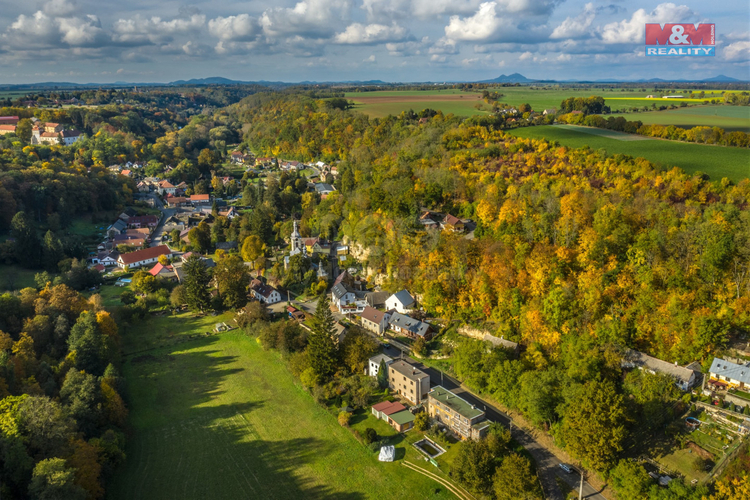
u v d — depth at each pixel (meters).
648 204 115.69
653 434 83.69
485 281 117.56
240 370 118.56
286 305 152.62
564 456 84.88
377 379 108.88
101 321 120.38
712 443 80.19
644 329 96.88
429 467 84.38
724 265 97.25
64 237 193.50
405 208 159.88
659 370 91.44
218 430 96.06
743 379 86.06
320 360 109.25
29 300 124.19
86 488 73.31
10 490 68.69
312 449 90.19
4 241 182.12
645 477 72.31
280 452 89.56
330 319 111.62
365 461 86.62
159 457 88.38
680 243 102.31
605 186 133.38
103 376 104.88
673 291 97.88
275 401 105.56
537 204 130.00
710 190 118.38
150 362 122.62
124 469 84.88
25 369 95.88
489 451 82.25
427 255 135.88
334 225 198.12
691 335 91.94
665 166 133.88
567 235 114.19
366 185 194.75
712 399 86.88
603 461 76.81
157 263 189.50
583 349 95.50
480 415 90.06
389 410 97.81
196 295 148.62
